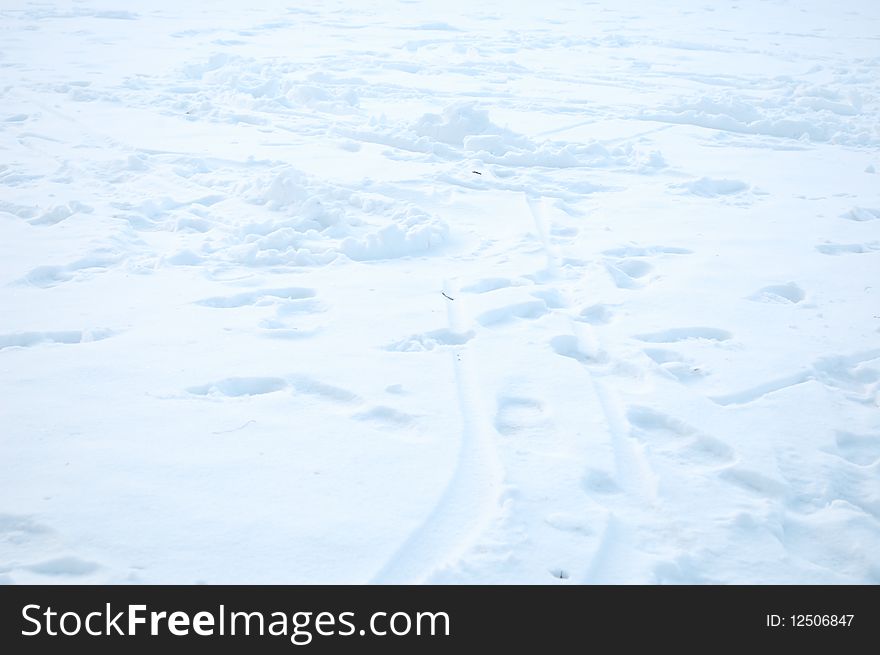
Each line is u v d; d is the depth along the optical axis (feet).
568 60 52.11
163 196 23.38
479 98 39.42
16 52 48.93
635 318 16.03
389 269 18.60
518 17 76.13
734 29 69.46
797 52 56.03
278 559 9.21
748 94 41.32
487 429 11.87
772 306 16.70
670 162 28.86
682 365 13.98
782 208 23.70
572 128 33.63
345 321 15.58
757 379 13.64
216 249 19.71
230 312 16.01
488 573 9.04
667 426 12.32
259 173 26.25
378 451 11.31
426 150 29.73
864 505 10.63
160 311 15.98
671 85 43.91
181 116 34.22
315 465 10.96
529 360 13.97
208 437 11.60
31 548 9.33
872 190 25.68
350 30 64.75
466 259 19.33
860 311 16.53
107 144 29.60
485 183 25.58
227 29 62.90
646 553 9.45
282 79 41.37
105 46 52.80
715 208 23.66
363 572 9.05
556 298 17.08
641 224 22.13
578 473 10.81
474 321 15.53
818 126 33.60
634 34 65.26
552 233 21.33
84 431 11.69
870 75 46.21
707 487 10.72
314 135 31.81
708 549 9.53
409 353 14.21
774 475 10.82
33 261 18.40
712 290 17.48
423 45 57.47
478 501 10.30
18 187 24.43
